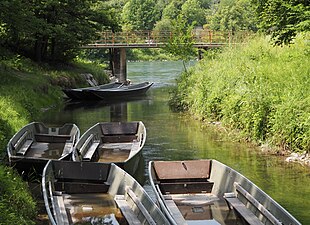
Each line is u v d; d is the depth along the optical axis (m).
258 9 17.95
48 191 8.22
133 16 86.75
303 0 16.27
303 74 15.58
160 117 19.08
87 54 58.69
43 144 13.09
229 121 15.65
